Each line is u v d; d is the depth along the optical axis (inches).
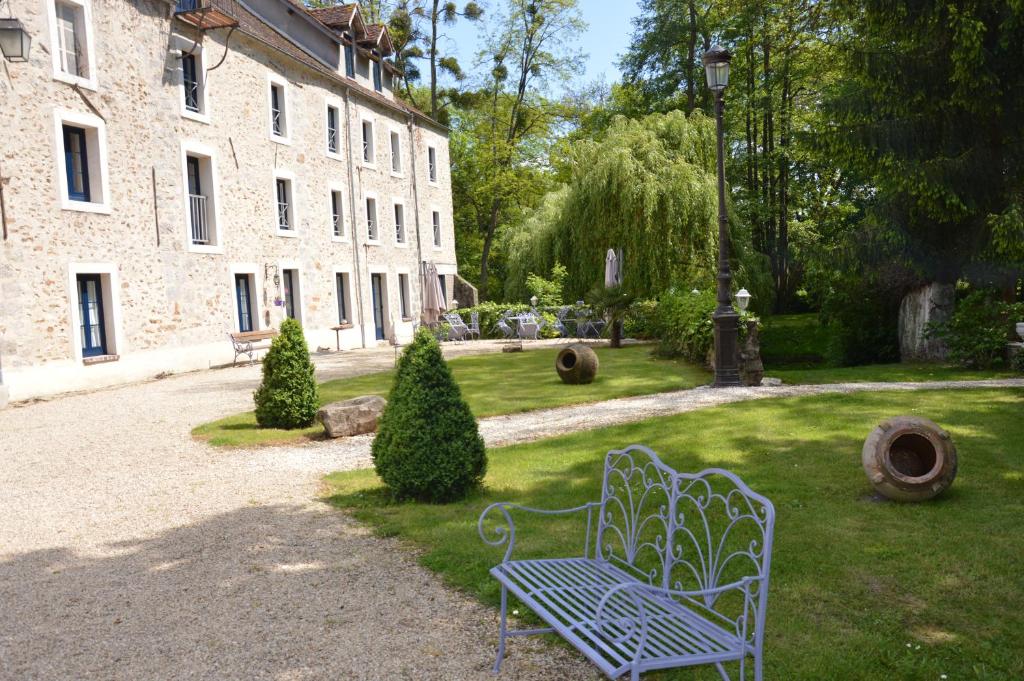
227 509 229.0
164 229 621.9
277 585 163.9
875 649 121.5
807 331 879.1
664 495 217.6
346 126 936.9
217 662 128.7
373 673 122.4
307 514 219.0
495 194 1369.3
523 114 1411.2
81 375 530.6
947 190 518.3
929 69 533.3
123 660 131.1
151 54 611.2
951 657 118.3
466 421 226.1
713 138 955.3
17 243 485.4
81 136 552.7
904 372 496.1
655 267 880.3
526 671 121.2
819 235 1155.9
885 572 152.7
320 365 679.7
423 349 226.5
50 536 208.7
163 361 616.7
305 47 899.4
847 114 580.1
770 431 293.4
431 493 223.0
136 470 288.0
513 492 228.4
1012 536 170.9
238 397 476.7
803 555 163.3
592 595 122.8
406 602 151.5
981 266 547.5
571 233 980.6
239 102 727.7
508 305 1052.5
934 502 198.4
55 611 154.9
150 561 184.4
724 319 447.8
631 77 1286.9
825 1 628.7
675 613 116.3
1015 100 515.2
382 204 1027.9
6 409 452.8
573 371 483.8
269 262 772.0
